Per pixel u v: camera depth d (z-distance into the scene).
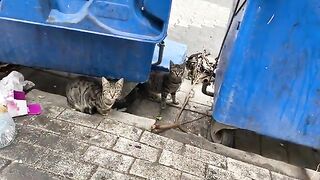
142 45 2.62
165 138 2.63
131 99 3.46
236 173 2.40
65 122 2.62
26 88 3.07
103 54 2.73
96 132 2.56
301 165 3.04
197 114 3.48
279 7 2.31
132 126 2.71
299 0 2.28
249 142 3.23
